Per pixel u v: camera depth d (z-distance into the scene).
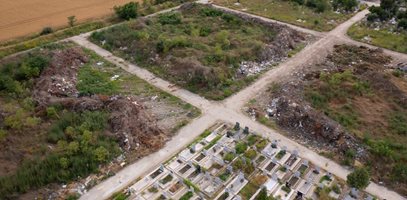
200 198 23.80
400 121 31.31
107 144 27.14
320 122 29.89
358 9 59.91
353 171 26.00
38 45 45.28
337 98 34.28
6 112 30.80
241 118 31.86
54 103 31.62
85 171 25.36
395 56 44.22
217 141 28.91
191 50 41.22
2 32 48.59
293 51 44.69
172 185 24.77
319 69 40.34
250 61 40.84
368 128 30.39
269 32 48.06
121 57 42.47
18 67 38.12
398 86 36.12
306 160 27.06
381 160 27.03
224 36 44.19
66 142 27.08
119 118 29.31
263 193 23.36
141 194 24.05
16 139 27.80
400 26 50.81
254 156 27.47
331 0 63.72
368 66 40.06
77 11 57.16
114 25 50.88
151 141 28.47
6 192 23.31
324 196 24.03
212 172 26.05
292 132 30.30
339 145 28.39
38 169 24.80
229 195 24.06
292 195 24.27
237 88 36.19
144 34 44.34
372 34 50.19
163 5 59.59
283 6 61.34
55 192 23.89
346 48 45.56
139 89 35.94
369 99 34.44
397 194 24.56
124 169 26.05
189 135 29.59
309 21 54.69
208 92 35.31
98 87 35.78
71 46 45.12
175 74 38.06
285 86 36.09
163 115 32.00
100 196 23.81
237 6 61.41
